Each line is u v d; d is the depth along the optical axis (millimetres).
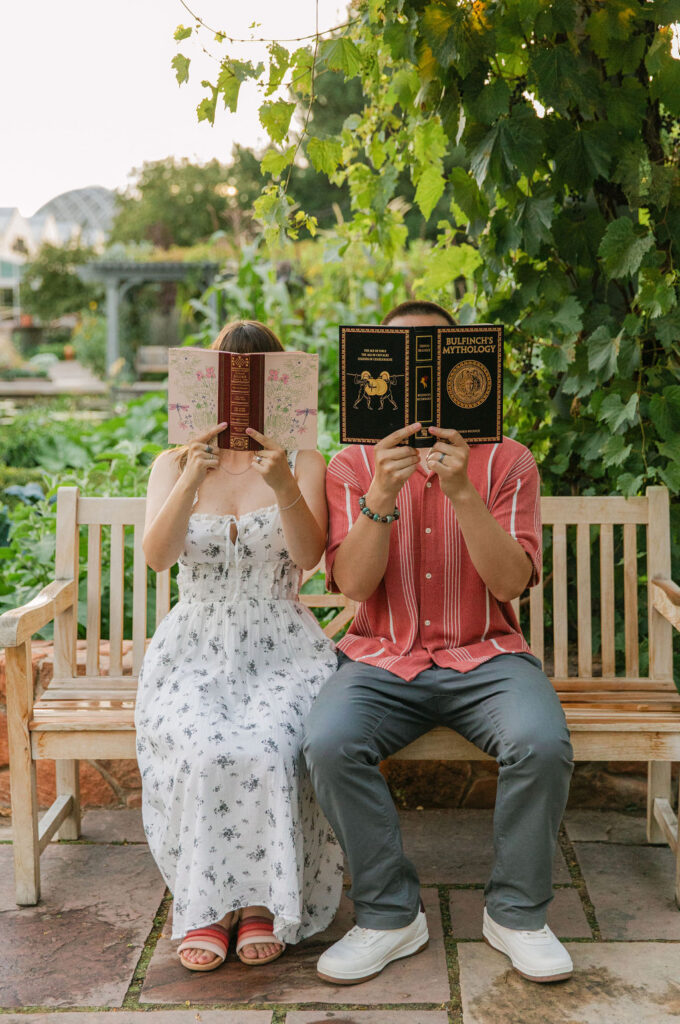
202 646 2281
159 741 2109
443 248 3314
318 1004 1950
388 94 3230
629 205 2662
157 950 2158
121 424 5742
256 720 2105
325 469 2420
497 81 2578
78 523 2713
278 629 2312
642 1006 1925
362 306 6098
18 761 2301
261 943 2076
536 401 3156
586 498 2709
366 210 3574
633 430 2904
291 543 2264
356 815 2018
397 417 2092
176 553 2260
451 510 2264
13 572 3611
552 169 2861
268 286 5926
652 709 2348
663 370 2850
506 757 2000
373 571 2205
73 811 2689
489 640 2273
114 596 2711
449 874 2482
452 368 2070
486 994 1967
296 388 2158
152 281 17859
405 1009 1929
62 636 2688
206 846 2010
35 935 2221
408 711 2184
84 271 17594
